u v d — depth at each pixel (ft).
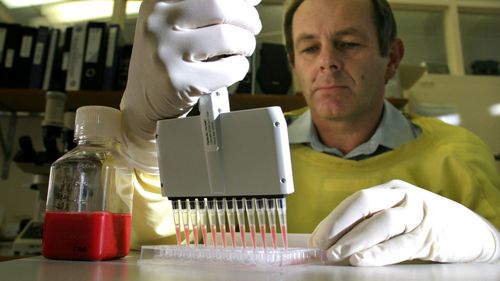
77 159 1.49
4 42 4.84
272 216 1.30
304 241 1.66
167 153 1.40
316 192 2.90
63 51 4.81
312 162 3.06
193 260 1.30
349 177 2.89
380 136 3.05
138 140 1.75
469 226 1.60
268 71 4.88
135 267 1.18
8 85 4.73
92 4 6.05
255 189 1.25
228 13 1.49
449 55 6.41
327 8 2.87
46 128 4.39
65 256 1.31
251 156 1.24
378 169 2.89
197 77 1.41
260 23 1.64
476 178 2.70
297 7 3.16
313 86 2.98
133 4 6.03
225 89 1.43
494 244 1.65
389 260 1.31
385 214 1.42
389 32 2.99
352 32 2.82
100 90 4.62
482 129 5.31
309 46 2.98
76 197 1.44
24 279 0.93
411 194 1.59
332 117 2.95
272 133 1.21
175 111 1.54
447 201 1.70
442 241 1.45
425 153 2.95
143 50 1.53
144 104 1.60
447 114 5.29
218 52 1.47
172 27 1.46
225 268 1.16
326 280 0.95
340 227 1.41
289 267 1.19
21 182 5.39
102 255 1.32
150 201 1.88
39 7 6.12
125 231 1.46
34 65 4.77
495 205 2.54
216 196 1.32
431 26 6.77
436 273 1.11
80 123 1.57
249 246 1.37
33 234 3.92
